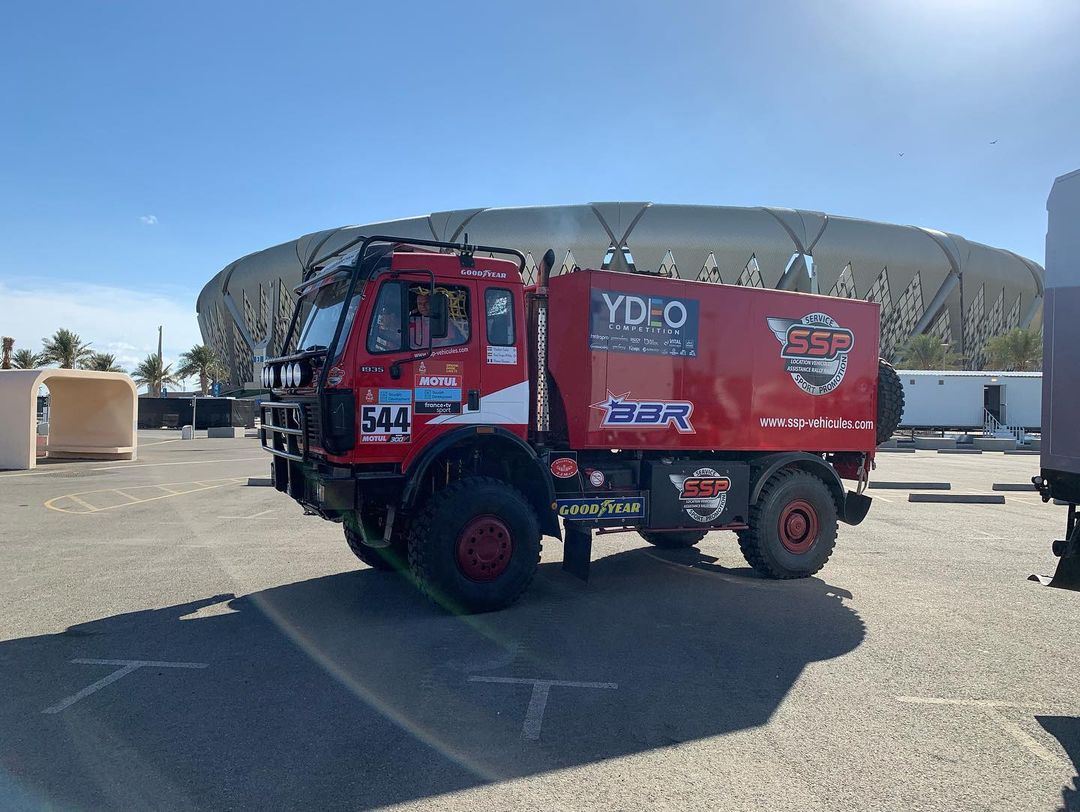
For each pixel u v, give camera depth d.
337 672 4.96
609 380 7.12
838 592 7.34
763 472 7.80
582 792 3.38
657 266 87.12
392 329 6.22
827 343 8.32
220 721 4.15
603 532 7.25
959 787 3.47
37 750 3.79
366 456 6.09
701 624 6.18
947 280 94.81
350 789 3.40
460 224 88.50
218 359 119.56
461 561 6.30
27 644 5.52
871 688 4.74
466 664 5.14
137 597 6.92
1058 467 4.81
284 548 9.34
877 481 17.84
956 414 41.47
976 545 10.05
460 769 3.60
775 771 3.61
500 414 6.62
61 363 62.28
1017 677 4.96
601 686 4.73
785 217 89.38
